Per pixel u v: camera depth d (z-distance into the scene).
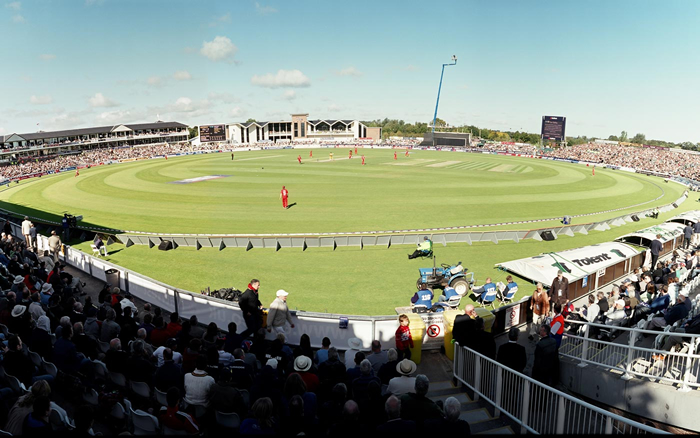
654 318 12.30
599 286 21.64
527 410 8.69
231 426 7.69
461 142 142.00
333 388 7.68
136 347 9.69
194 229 35.28
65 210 43.75
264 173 73.19
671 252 28.38
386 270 25.30
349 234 32.62
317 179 65.12
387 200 47.84
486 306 20.23
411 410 6.98
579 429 7.78
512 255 28.31
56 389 9.59
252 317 13.74
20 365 9.02
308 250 29.28
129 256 28.00
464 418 9.74
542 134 126.75
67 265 24.75
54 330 12.56
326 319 14.53
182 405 8.77
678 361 10.07
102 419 7.62
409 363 8.66
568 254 22.33
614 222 37.59
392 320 14.34
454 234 31.11
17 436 5.95
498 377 9.70
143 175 72.75
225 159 105.69
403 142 159.00
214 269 25.42
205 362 8.30
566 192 55.59
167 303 17.77
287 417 6.88
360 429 6.31
